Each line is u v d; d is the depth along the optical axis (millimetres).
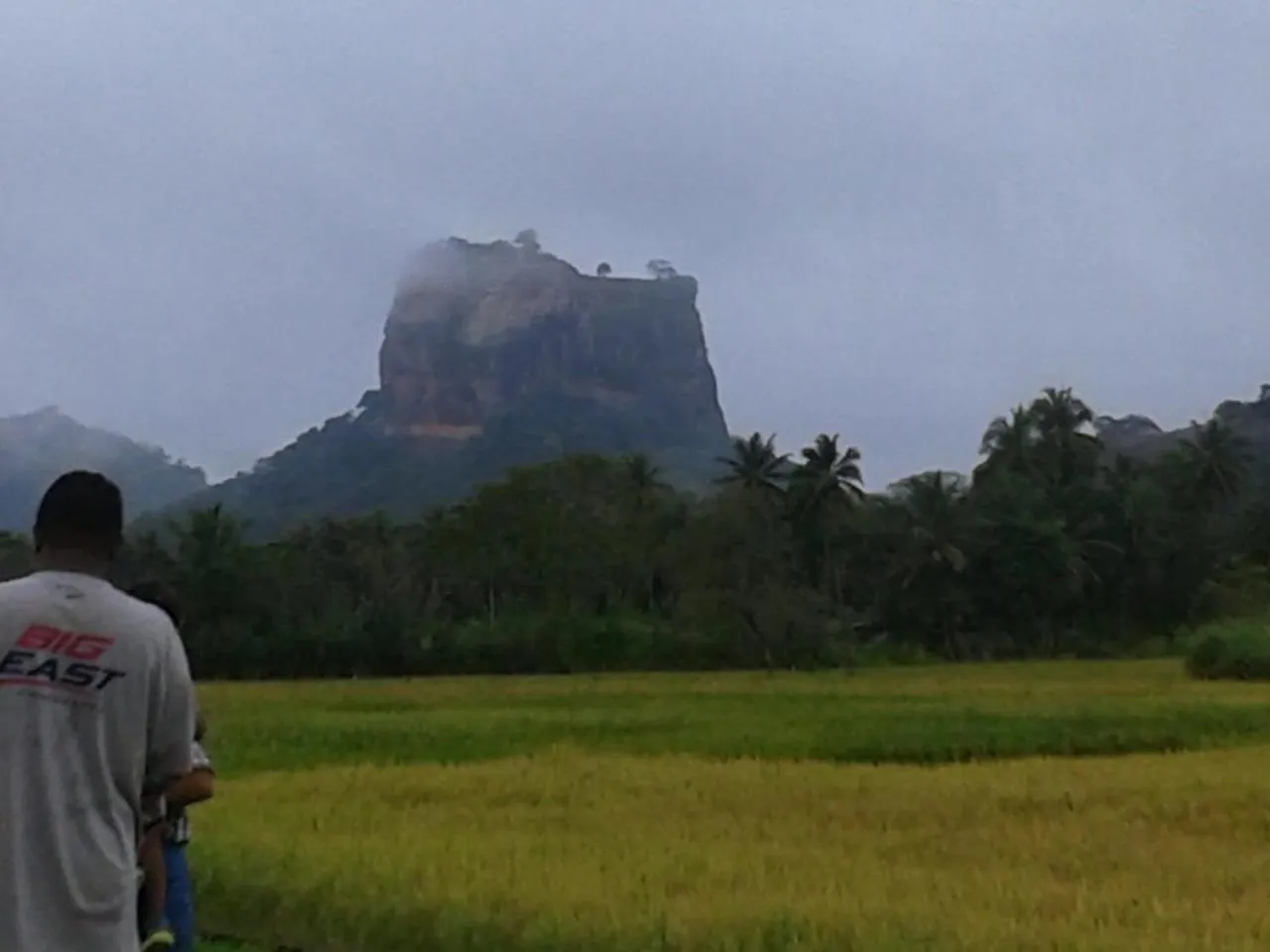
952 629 77875
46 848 3848
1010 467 84438
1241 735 31172
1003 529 76312
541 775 20422
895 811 16531
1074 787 18875
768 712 36250
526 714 36656
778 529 77375
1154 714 33188
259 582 68938
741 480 78125
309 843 13281
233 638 67625
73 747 3920
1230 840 14438
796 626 70375
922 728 30641
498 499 78750
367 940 10508
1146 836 14641
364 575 78438
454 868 11836
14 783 3850
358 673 69250
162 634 4117
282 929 11031
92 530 4176
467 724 33312
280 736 30578
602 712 37219
